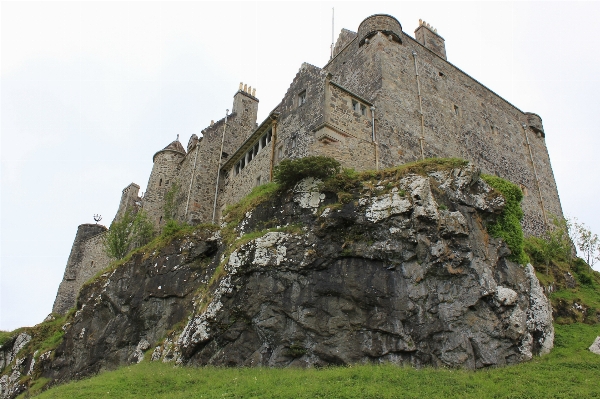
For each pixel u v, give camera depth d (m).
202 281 25.33
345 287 19.75
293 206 23.22
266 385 16.09
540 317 20.84
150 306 26.09
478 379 16.67
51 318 38.75
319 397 14.84
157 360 22.06
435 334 18.55
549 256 28.47
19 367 31.61
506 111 41.69
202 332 20.22
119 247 35.97
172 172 42.16
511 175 38.19
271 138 30.58
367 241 20.52
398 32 33.97
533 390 15.57
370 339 18.78
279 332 19.34
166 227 30.19
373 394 14.93
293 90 30.45
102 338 26.81
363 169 26.58
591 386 15.96
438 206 20.89
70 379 26.47
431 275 19.59
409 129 30.80
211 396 15.46
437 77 35.66
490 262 20.98
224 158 39.22
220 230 27.23
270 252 20.92
